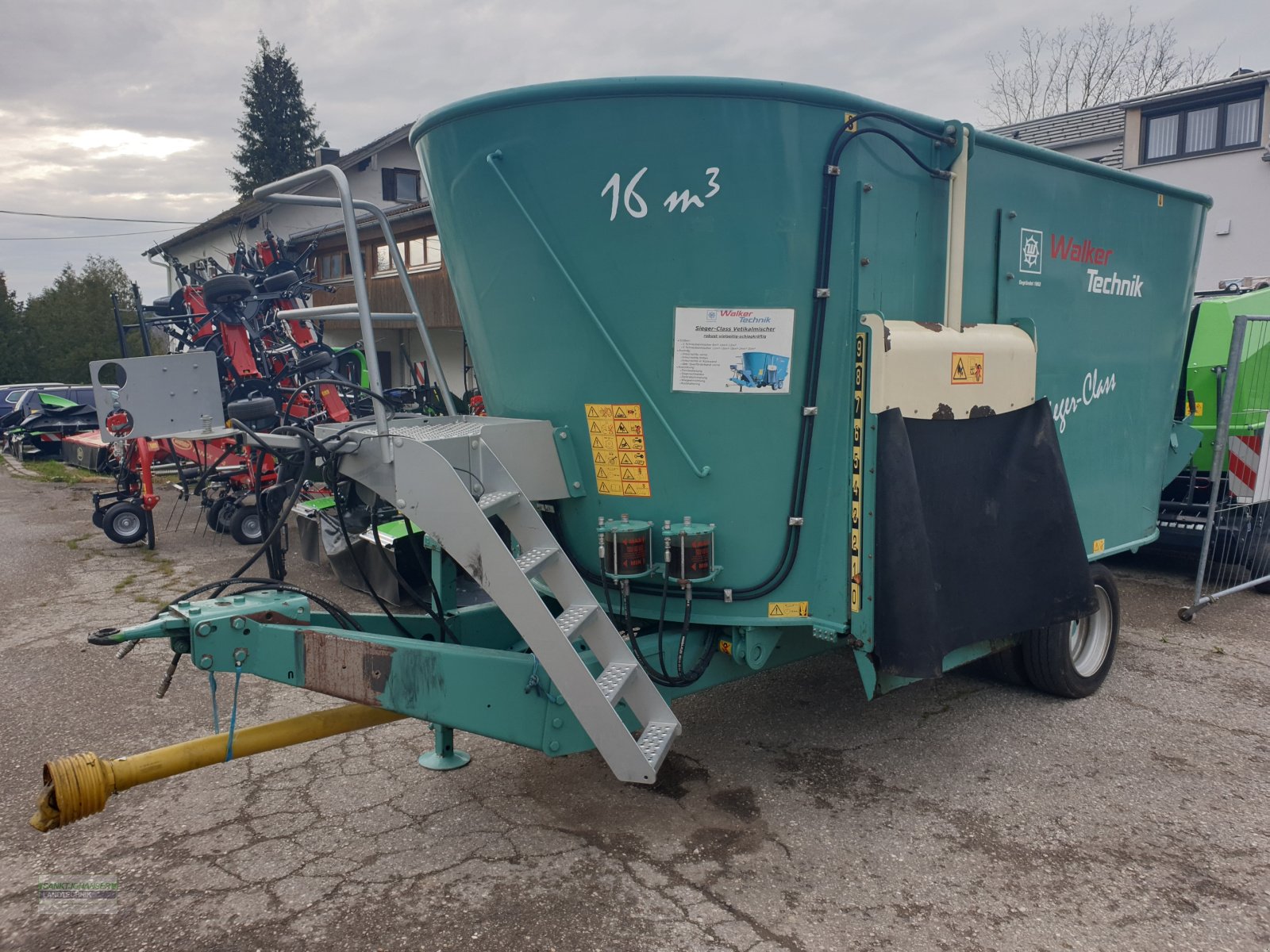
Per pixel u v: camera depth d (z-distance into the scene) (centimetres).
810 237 353
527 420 390
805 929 300
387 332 1839
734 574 372
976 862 342
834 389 360
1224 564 754
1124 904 315
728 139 344
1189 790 402
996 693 523
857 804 388
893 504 351
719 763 430
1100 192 492
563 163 355
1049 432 420
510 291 380
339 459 356
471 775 417
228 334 962
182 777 416
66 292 5828
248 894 323
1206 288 2166
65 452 2033
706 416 362
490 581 310
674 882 328
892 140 363
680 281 354
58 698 527
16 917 312
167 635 321
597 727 307
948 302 393
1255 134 2086
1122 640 623
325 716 339
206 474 912
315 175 348
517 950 290
